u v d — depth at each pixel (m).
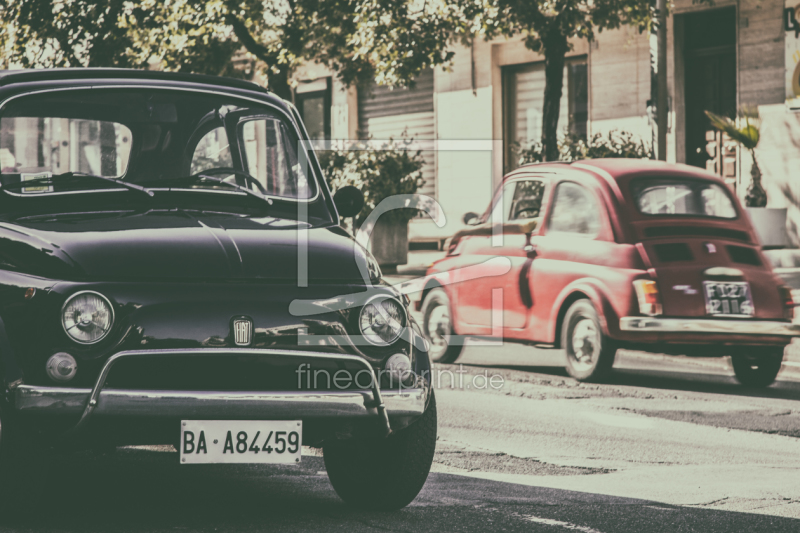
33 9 18.27
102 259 5.12
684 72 22.14
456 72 26.11
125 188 6.04
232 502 5.91
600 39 23.06
